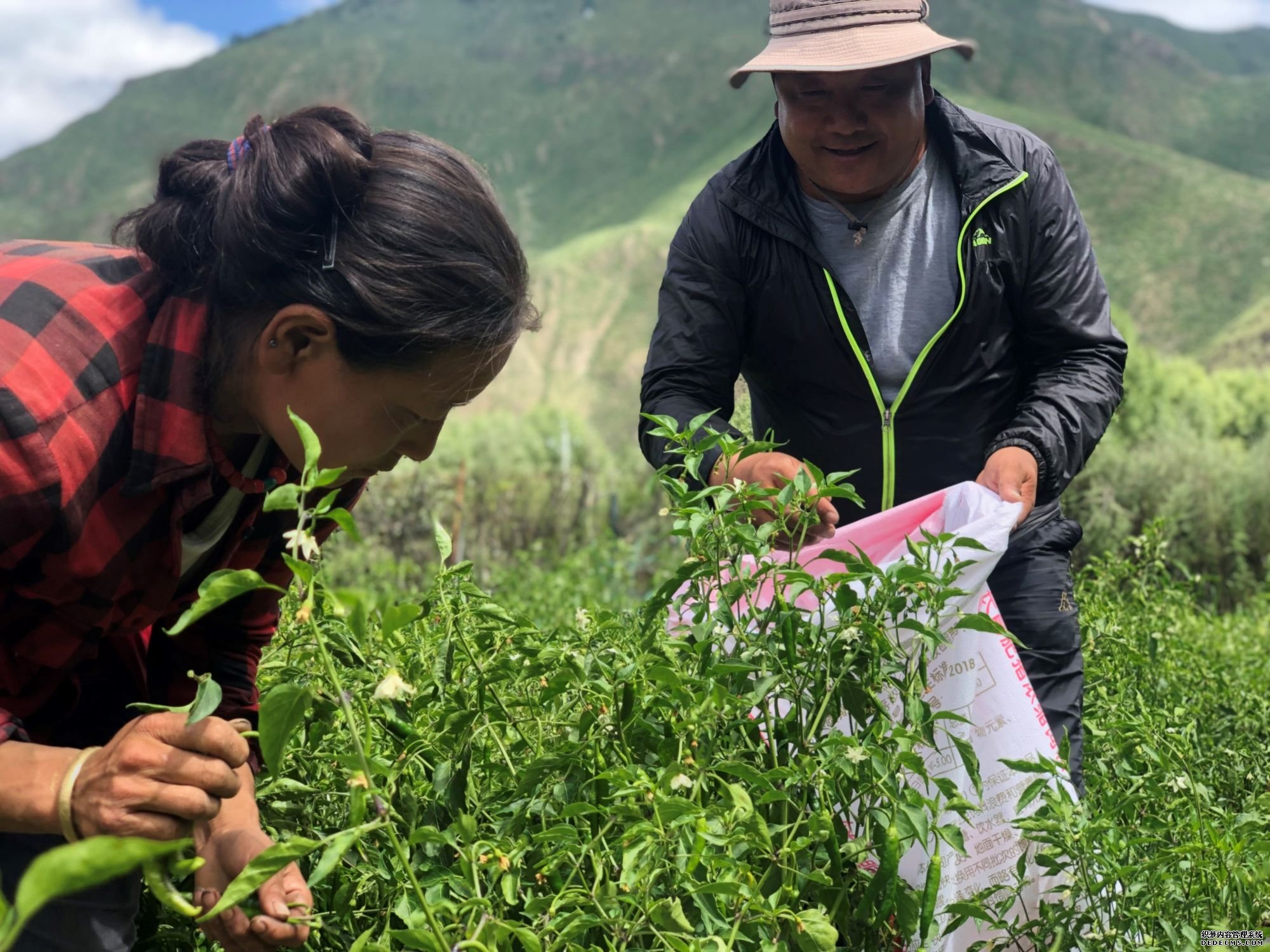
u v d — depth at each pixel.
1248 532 11.30
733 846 1.82
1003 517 2.42
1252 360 59.75
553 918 1.71
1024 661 2.87
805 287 2.92
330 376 1.67
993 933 2.32
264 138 1.66
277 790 1.91
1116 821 2.33
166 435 1.72
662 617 2.19
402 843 1.80
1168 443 12.41
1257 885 2.14
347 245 1.60
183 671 2.26
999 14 157.38
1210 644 4.84
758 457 2.57
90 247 1.84
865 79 2.68
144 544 1.82
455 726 1.87
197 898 1.65
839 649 2.01
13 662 1.89
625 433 86.56
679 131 157.88
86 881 1.06
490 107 172.50
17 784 1.53
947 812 2.26
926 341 2.92
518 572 8.81
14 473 1.59
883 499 3.01
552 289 104.00
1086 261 2.94
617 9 196.75
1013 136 2.93
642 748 2.01
